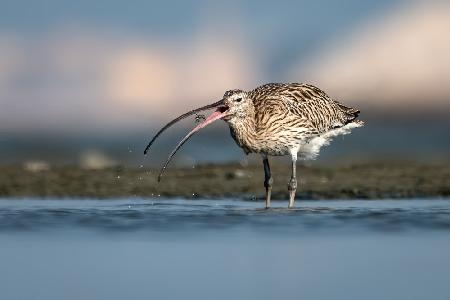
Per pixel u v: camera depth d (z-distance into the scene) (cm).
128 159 2523
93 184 1959
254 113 1719
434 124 3034
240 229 1365
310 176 2066
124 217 1462
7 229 1366
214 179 2030
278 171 2133
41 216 1470
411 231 1345
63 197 1798
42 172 2161
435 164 2261
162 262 1163
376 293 1025
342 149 2695
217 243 1269
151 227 1380
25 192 1867
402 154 2586
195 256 1198
